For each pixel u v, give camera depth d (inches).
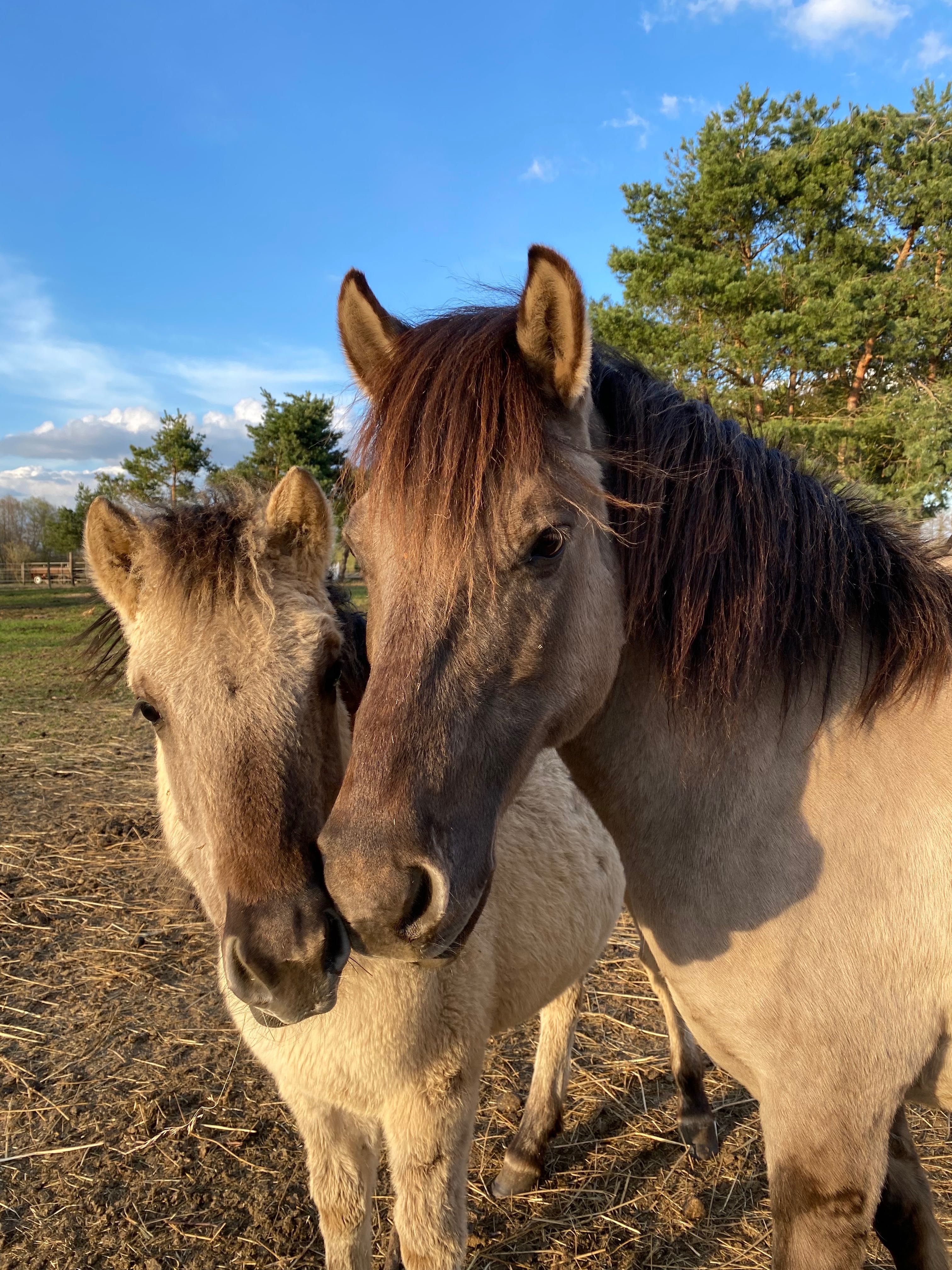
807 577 63.2
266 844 58.5
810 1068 57.4
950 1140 111.7
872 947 57.1
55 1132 115.1
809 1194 56.7
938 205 721.0
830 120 788.6
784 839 59.9
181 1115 119.0
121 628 85.0
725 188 725.3
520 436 51.1
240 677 61.9
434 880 46.9
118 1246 96.3
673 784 63.7
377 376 60.5
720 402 619.2
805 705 62.3
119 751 329.4
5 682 487.2
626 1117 119.9
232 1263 94.3
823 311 634.2
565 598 54.4
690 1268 93.1
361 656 84.0
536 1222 100.7
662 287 709.9
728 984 61.1
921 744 60.2
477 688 50.8
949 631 61.3
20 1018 144.3
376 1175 80.5
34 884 199.2
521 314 53.9
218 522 68.7
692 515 62.7
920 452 560.1
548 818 94.1
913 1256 70.5
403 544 51.4
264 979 55.3
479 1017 74.1
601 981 161.3
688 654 61.6
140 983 155.9
